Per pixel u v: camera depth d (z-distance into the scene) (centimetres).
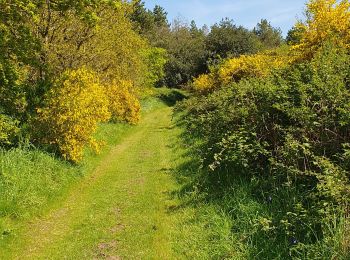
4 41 1030
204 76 2669
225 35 5250
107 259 633
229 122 940
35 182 907
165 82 5628
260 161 783
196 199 814
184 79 5653
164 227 721
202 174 938
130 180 1087
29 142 1080
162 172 1119
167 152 1407
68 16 1179
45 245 707
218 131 995
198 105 1770
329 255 461
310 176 614
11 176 850
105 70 2097
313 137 666
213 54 5347
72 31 1512
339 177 526
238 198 698
